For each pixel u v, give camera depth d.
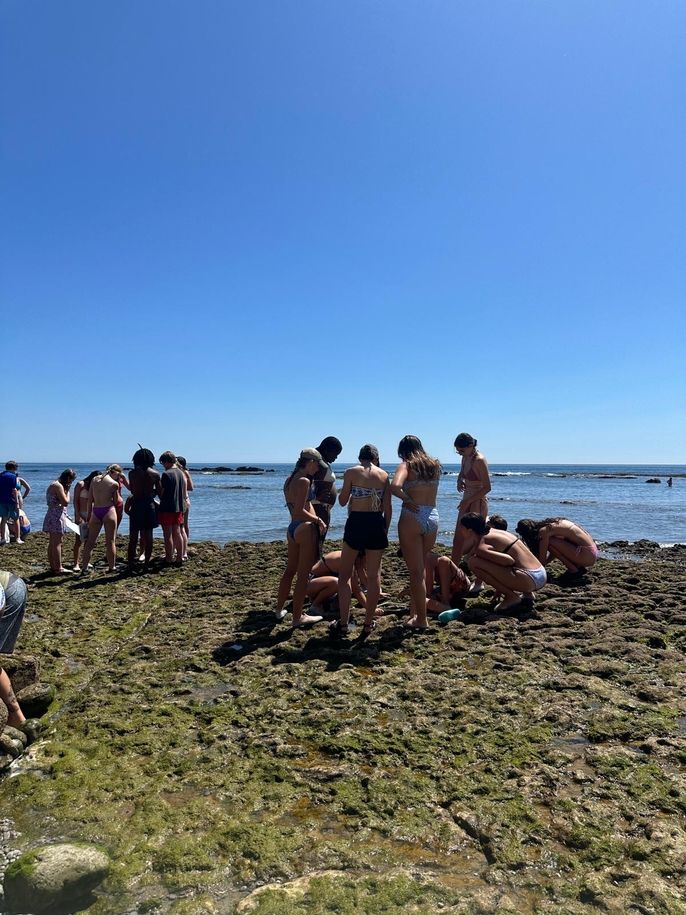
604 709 4.70
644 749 4.09
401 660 5.99
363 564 7.81
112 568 10.91
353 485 6.58
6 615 4.82
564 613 7.62
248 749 4.23
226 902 2.82
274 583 9.83
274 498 40.31
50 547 10.80
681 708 4.72
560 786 3.67
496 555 7.50
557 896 2.79
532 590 7.53
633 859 3.01
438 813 3.44
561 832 3.23
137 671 5.84
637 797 3.52
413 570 6.88
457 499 38.72
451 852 3.13
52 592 9.34
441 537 19.30
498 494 45.78
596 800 3.52
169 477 11.29
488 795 3.60
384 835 3.27
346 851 3.12
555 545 9.45
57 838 3.28
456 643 6.37
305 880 2.90
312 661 5.94
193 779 3.83
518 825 3.30
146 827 3.33
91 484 10.83
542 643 6.31
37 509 30.80
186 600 8.79
